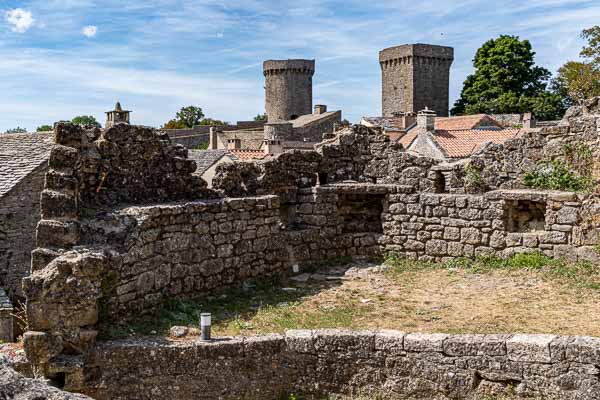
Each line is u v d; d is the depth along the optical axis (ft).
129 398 26.03
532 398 24.40
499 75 229.45
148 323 29.37
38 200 57.93
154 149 36.01
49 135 64.90
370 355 26.58
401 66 284.61
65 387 25.22
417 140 122.21
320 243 42.70
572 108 42.50
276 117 313.12
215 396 26.50
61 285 25.67
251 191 41.14
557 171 41.93
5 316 37.65
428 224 42.86
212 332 28.81
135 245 29.50
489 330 28.35
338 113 244.83
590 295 33.19
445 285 36.91
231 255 36.01
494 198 40.86
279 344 27.25
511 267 39.52
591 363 23.45
